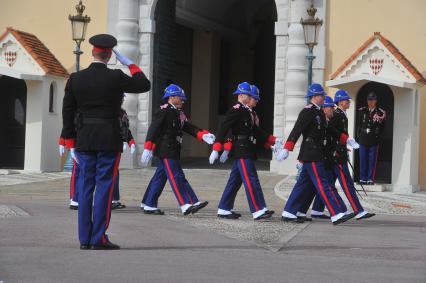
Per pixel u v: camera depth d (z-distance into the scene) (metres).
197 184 36.84
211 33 59.25
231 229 22.30
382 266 16.64
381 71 36.16
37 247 17.84
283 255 17.86
